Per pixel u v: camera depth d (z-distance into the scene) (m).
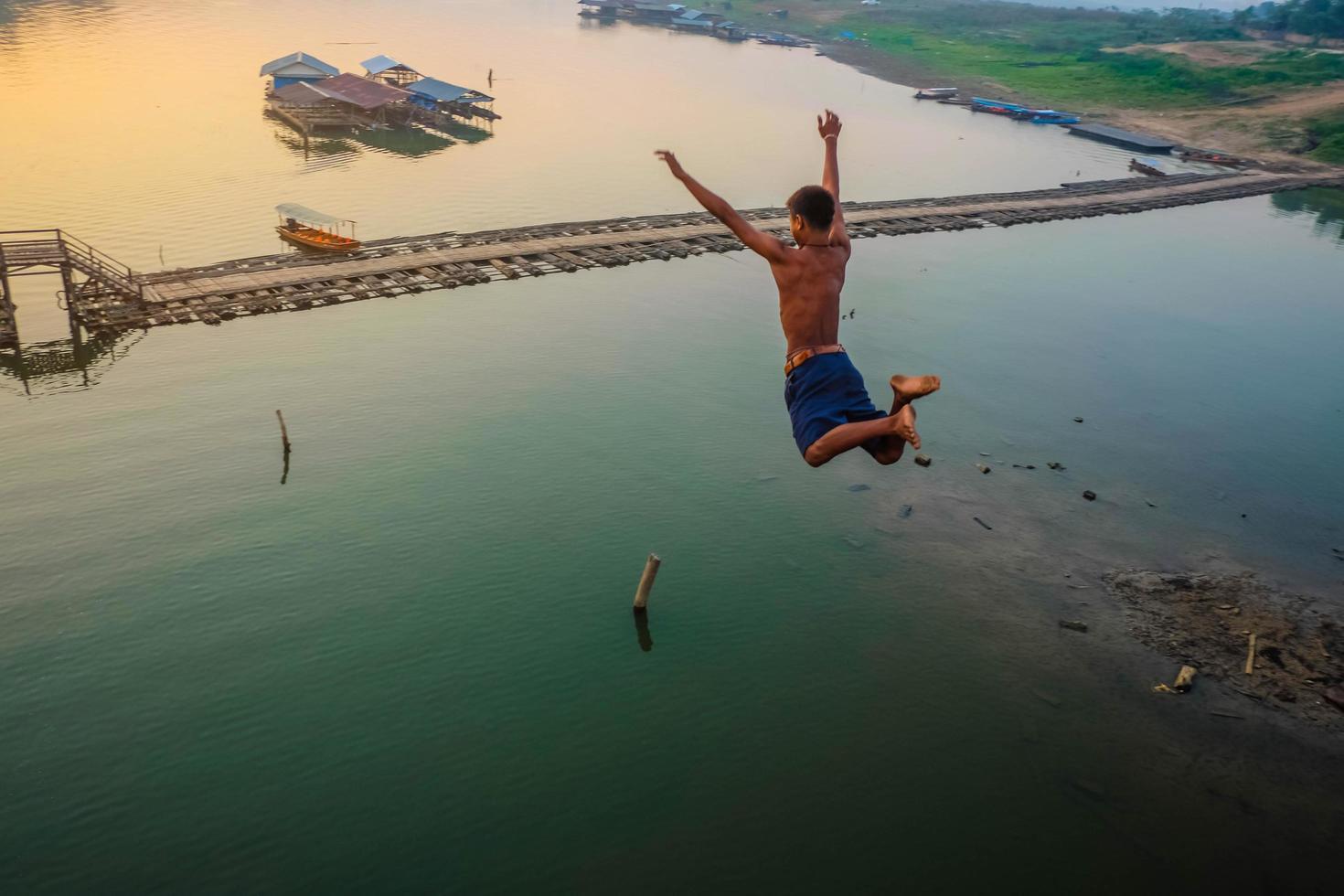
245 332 46.53
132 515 32.06
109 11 146.75
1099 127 118.88
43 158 73.12
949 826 22.36
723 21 194.00
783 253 6.13
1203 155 105.62
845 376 6.05
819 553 32.09
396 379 42.78
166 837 21.08
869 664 27.30
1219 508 36.72
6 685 24.92
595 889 20.41
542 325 49.81
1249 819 22.80
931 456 38.91
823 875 20.98
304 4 178.75
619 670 26.62
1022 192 86.31
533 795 22.61
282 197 68.81
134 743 23.44
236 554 30.41
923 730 25.06
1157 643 28.59
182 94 99.12
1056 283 63.16
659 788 23.02
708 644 27.77
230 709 24.62
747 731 24.80
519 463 36.66
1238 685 27.00
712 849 21.45
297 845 21.06
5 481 33.53
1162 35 181.12
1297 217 85.00
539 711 25.09
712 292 56.41
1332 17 178.88
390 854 20.97
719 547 32.25
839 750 24.34
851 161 94.88
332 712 24.67
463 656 26.83
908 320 54.44
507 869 20.73
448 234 61.50
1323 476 39.78
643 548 32.03
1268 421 44.88
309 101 92.56
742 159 91.56
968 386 46.16
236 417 38.72
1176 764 24.27
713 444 38.91
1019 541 33.47
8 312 44.00
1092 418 43.72
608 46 161.75
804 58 164.38
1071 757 24.36
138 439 36.69
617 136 97.19
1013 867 21.38
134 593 28.47
